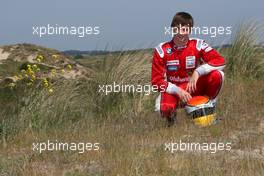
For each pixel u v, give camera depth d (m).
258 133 19.23
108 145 17.81
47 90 24.75
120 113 24.86
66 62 31.06
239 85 27.84
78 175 14.70
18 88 25.23
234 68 31.08
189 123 20.45
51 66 30.06
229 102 24.20
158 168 14.67
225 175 14.07
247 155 16.27
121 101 25.81
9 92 24.95
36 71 27.69
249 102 24.17
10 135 20.75
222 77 20.42
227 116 21.67
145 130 20.39
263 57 31.86
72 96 25.23
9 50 32.97
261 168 14.14
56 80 26.69
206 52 20.36
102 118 24.42
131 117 23.91
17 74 28.94
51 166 16.09
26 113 22.94
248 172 14.02
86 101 25.67
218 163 15.37
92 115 24.75
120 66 27.06
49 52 32.75
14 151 18.38
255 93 25.88
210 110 20.36
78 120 23.91
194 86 20.20
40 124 22.56
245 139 18.14
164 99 20.66
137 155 16.00
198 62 20.67
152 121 21.95
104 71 26.95
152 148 17.02
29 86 25.14
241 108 23.08
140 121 22.81
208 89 20.58
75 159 16.59
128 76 26.78
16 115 23.09
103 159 16.23
